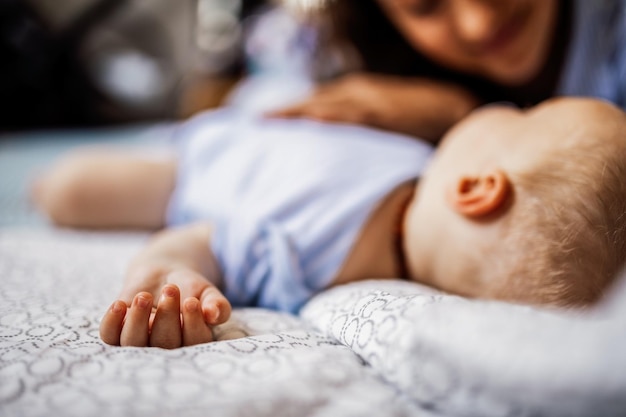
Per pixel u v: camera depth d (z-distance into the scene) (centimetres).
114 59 296
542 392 33
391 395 41
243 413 37
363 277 76
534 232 61
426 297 48
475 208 65
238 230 79
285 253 73
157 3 305
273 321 59
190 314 51
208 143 105
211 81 238
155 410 37
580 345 33
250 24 230
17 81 268
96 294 65
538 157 64
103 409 37
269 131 101
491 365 35
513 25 106
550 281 60
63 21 282
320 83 166
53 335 50
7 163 164
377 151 91
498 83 135
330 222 78
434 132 114
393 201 81
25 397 38
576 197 59
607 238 57
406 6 112
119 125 294
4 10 263
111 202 105
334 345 51
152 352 46
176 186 107
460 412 38
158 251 71
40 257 82
